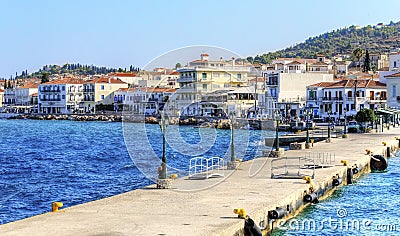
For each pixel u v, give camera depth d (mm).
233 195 30453
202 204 27906
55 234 21766
